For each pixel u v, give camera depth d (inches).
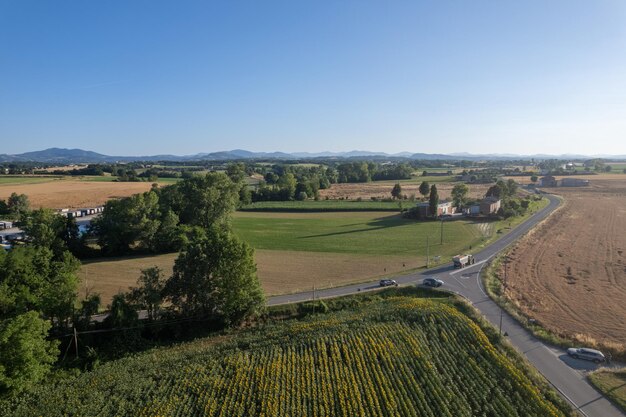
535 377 1775.3
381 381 1776.6
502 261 3582.7
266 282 3137.3
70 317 2283.5
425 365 1877.5
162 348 2245.3
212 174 5002.5
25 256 2363.4
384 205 6948.8
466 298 2706.7
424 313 2354.8
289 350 2039.9
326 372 1841.8
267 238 4746.6
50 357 1893.5
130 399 1715.1
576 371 1852.9
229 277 2445.9
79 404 1676.9
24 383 1750.7
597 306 2568.9
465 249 4050.2
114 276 3316.9
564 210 6259.8
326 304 2684.5
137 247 4165.8
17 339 1742.1
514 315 2402.8
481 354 1973.4
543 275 3193.9
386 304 2596.0
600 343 2050.9
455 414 1583.4
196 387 1765.5
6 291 2130.9
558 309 2527.1
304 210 6860.2
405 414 1587.1
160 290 2465.6
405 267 3479.3
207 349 2129.7
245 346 2150.6
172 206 4761.3
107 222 3978.8
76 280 2399.1
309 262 3695.9
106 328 2284.7
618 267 3385.8
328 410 1603.1
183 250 2669.8
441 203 6186.0
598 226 5068.9
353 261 3710.6
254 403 1640.0
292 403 1649.9
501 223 5339.6
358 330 2202.3
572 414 1557.6
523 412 1581.0
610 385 1731.1
